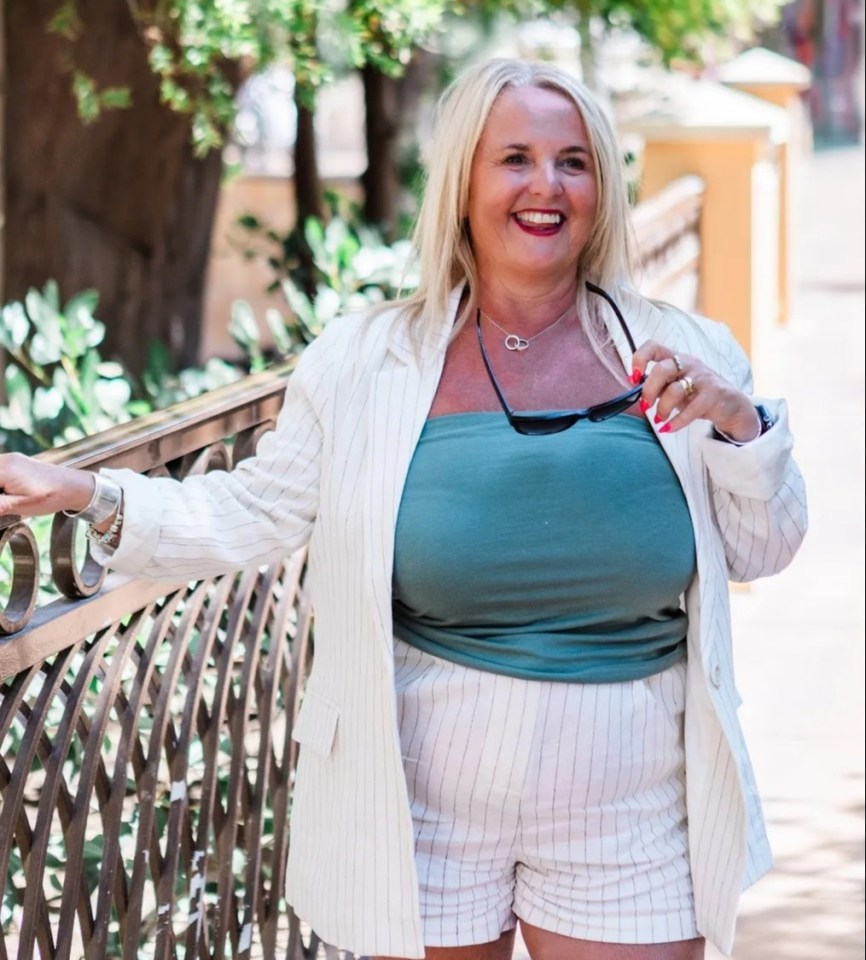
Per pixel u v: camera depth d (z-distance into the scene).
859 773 6.09
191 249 9.47
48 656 2.84
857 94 42.81
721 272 9.56
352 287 6.52
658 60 10.46
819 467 10.38
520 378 3.01
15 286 9.14
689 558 2.91
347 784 2.96
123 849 4.45
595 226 3.07
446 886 2.96
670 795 3.00
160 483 2.98
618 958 2.93
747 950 4.81
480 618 2.89
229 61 8.82
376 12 7.71
